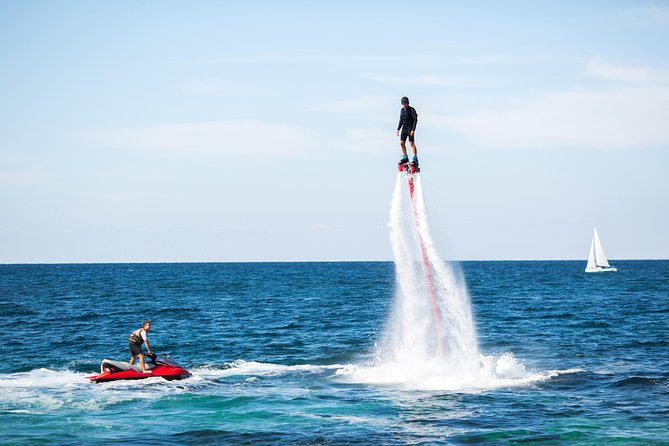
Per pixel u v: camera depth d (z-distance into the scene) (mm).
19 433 20703
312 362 34938
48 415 22922
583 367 32469
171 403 24812
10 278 184750
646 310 66500
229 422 22109
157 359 30438
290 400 25312
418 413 23234
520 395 26078
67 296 95562
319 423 21969
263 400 25266
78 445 19453
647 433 20672
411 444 19578
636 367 32406
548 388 27375
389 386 27984
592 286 124062
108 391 26859
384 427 21438
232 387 27797
